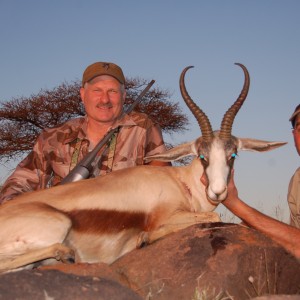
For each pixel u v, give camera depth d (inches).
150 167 69.9
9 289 34.8
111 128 79.9
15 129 217.0
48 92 216.5
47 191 62.1
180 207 67.3
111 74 80.4
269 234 54.6
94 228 61.3
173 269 47.5
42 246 56.9
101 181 64.5
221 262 46.8
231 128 68.7
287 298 38.6
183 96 71.1
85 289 36.1
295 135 61.9
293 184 63.5
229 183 65.7
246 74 70.3
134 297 36.9
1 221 57.8
